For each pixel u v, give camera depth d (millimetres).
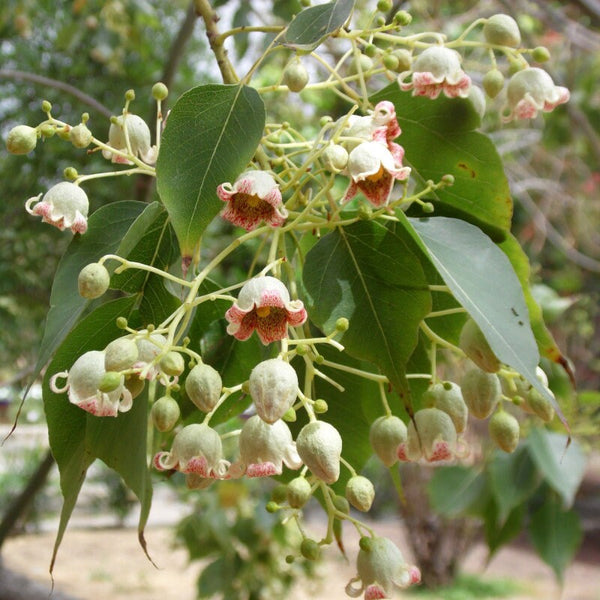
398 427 226
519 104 249
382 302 209
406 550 1670
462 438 228
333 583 1465
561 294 1364
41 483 490
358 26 661
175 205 194
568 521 491
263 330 191
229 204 195
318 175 229
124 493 1922
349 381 254
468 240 208
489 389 218
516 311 195
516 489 458
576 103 957
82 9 849
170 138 195
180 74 1068
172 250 228
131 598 1463
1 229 906
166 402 198
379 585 221
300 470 255
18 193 937
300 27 209
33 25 1008
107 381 183
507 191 239
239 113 199
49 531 1901
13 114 986
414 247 223
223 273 742
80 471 211
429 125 243
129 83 1028
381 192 201
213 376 196
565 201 1194
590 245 1249
